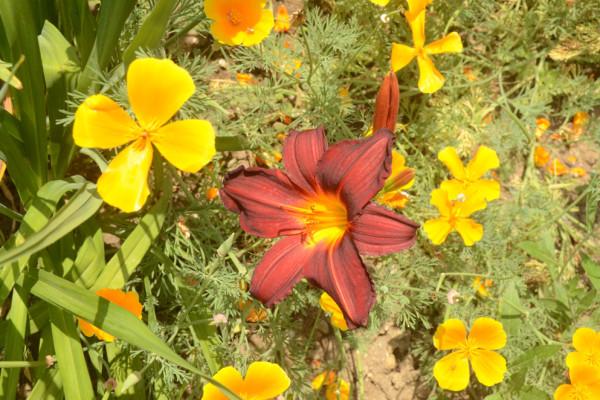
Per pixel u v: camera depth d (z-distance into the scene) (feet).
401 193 1.81
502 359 1.75
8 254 1.27
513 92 2.40
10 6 1.41
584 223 2.31
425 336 2.08
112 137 1.38
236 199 1.44
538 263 2.15
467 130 2.20
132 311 1.53
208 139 1.38
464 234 1.79
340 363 1.96
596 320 2.03
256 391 1.50
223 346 1.74
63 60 1.58
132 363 1.71
